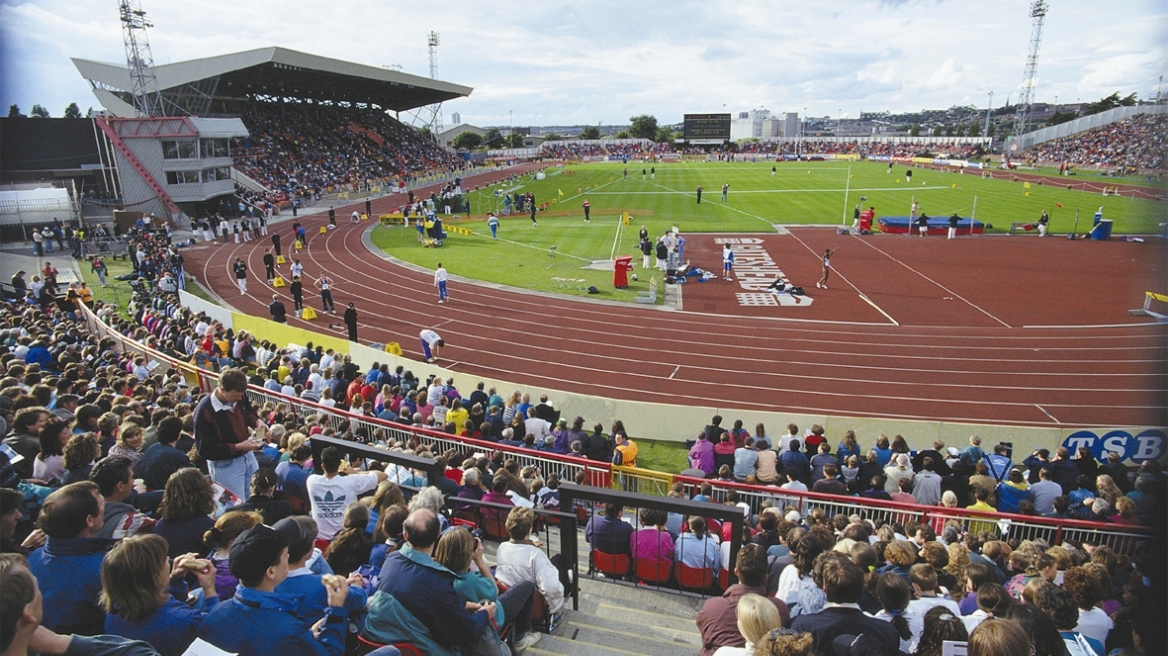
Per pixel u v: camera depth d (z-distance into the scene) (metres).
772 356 22.48
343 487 6.92
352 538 5.64
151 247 35.84
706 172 92.56
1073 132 98.38
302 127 80.62
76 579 4.42
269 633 3.89
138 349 17.23
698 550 7.46
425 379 19.20
